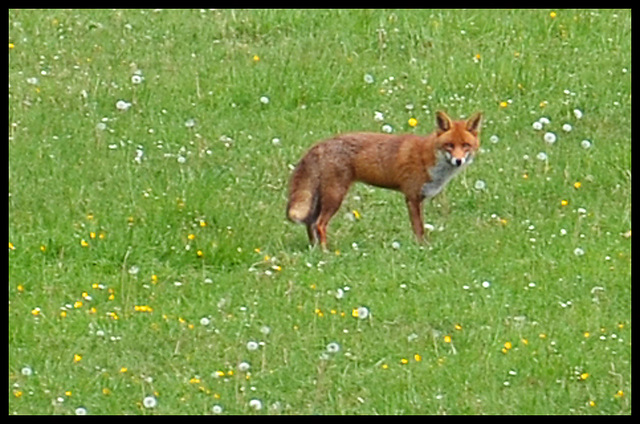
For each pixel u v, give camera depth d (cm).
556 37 2238
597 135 1936
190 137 1892
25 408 1245
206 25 2261
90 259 1532
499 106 2016
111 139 1884
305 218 1559
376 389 1280
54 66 2130
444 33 2233
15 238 1551
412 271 1498
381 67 2131
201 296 1452
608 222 1652
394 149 1555
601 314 1416
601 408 1262
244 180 1767
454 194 1727
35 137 1883
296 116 1967
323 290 1457
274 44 2209
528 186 1750
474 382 1289
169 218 1612
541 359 1323
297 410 1252
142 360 1333
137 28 2262
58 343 1354
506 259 1538
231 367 1316
